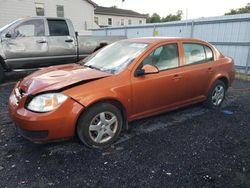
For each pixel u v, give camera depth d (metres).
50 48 7.46
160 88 3.78
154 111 3.88
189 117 4.48
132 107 3.55
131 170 2.79
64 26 7.75
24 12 20.38
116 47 4.21
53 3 21.91
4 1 19.12
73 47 7.91
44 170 2.78
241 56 9.52
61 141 3.38
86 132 3.14
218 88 4.95
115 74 3.41
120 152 3.18
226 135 3.73
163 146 3.35
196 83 4.37
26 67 7.28
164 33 12.77
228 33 9.85
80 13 23.86
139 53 3.70
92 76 3.30
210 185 2.54
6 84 7.04
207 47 4.69
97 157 3.06
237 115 4.63
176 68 4.04
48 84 3.10
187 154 3.14
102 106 3.20
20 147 3.29
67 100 2.95
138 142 3.46
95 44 8.40
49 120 2.87
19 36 6.95
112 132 3.38
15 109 3.07
